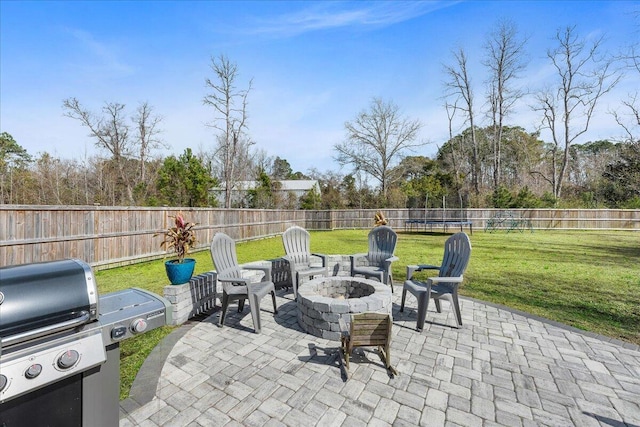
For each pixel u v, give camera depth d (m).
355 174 25.64
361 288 4.08
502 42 21.39
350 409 2.24
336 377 2.65
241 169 22.78
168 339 3.39
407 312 4.21
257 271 5.03
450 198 20.92
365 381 2.59
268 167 29.73
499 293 5.13
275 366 2.84
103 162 19.59
